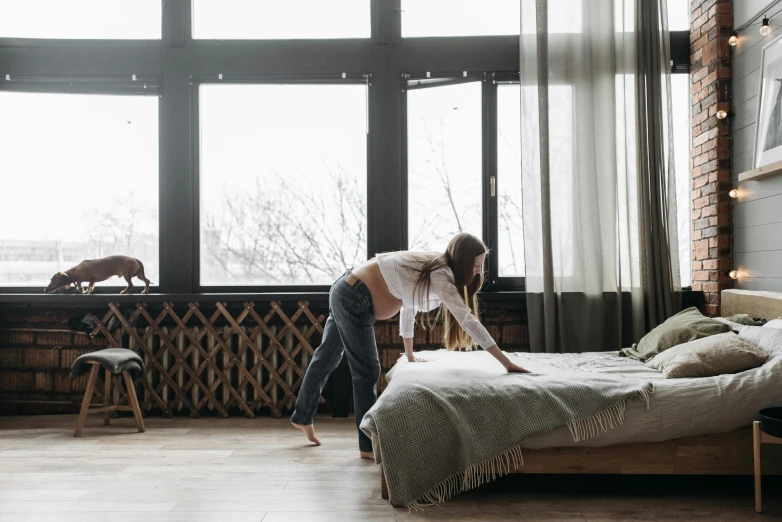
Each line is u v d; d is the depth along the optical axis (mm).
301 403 2760
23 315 3574
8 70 3611
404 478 1932
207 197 3686
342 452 2652
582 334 3332
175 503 1999
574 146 3381
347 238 3688
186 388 3453
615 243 3350
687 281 3658
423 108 3668
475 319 2236
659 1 3357
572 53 3395
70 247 3689
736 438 1997
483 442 1943
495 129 3613
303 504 1987
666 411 1969
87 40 3629
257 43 3631
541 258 3359
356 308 2410
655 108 3322
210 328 3445
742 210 3184
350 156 3688
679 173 3672
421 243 3662
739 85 3215
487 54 3574
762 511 1914
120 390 3391
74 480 2256
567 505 1973
